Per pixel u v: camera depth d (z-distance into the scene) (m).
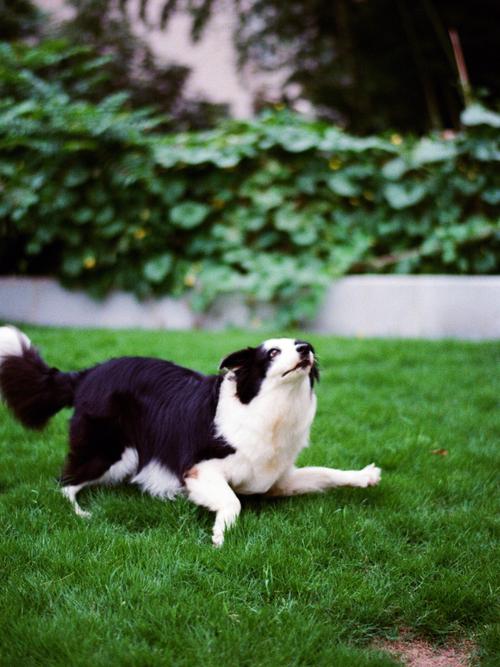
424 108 13.09
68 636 2.14
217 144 7.92
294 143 7.80
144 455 3.28
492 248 7.73
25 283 8.20
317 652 2.17
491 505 3.33
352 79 13.12
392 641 2.33
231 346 6.24
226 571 2.61
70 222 7.87
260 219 7.81
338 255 7.57
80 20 12.84
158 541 2.79
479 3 12.32
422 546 2.95
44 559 2.64
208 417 3.08
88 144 7.48
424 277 7.30
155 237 7.89
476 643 2.31
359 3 12.94
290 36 13.70
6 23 11.86
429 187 7.92
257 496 3.40
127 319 8.02
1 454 3.85
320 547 2.83
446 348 6.44
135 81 13.23
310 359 2.95
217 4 13.26
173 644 2.17
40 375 3.45
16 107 7.69
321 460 3.78
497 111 9.81
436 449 4.06
